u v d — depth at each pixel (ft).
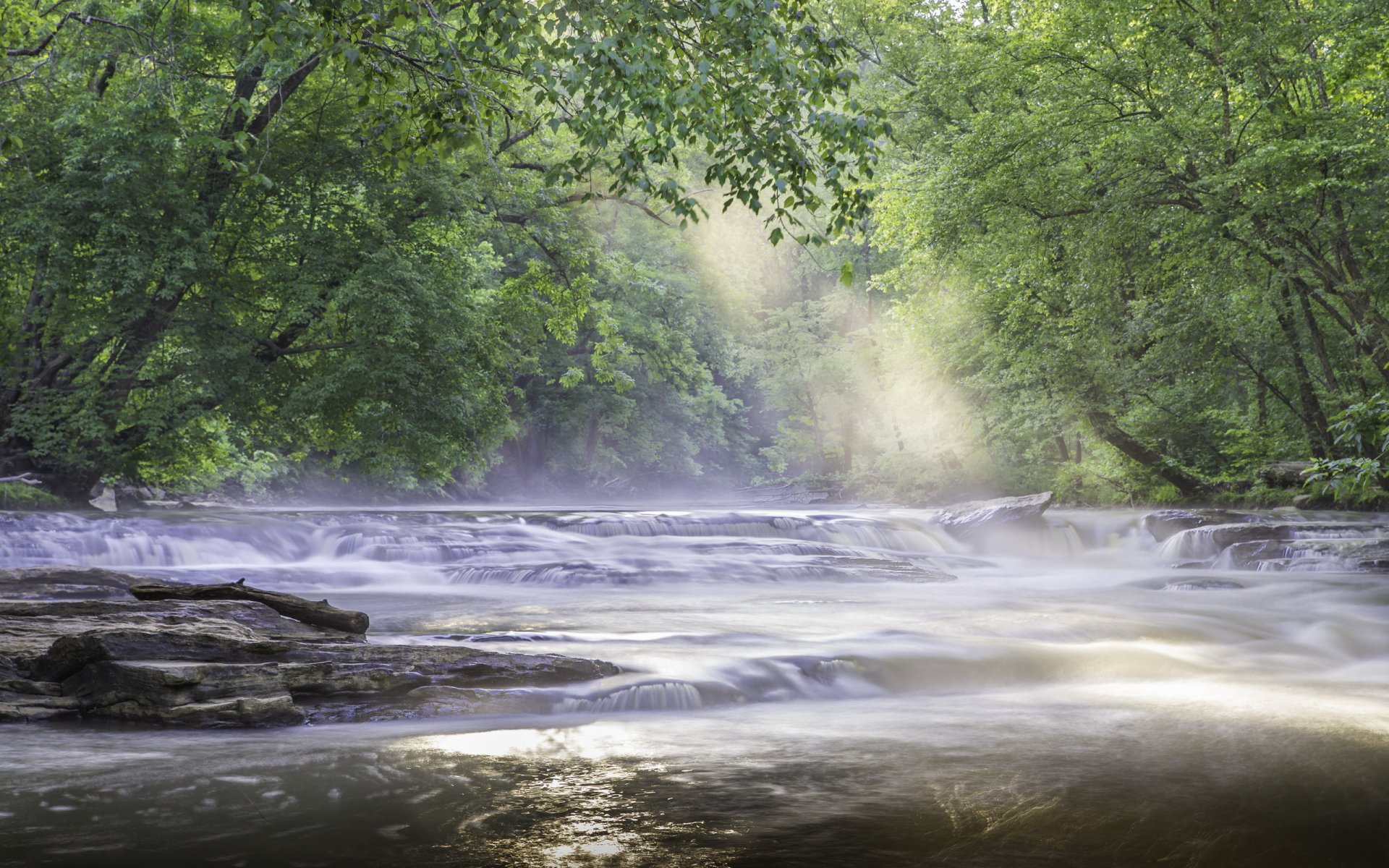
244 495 118.52
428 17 24.20
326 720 19.90
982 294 87.66
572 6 22.36
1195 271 70.90
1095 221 69.26
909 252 84.48
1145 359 76.18
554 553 57.52
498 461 151.33
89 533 52.08
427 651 22.53
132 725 19.48
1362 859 12.45
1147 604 40.14
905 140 95.35
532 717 20.59
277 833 12.94
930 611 37.09
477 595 43.80
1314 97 69.41
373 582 49.19
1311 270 66.03
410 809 14.01
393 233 72.13
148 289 67.00
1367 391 74.69
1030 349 83.46
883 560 54.95
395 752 17.39
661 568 50.37
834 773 16.10
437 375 73.41
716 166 23.13
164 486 95.86
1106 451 97.45
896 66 98.99
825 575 51.44
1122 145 66.49
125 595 33.14
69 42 62.23
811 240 23.21
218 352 69.56
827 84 22.72
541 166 80.07
